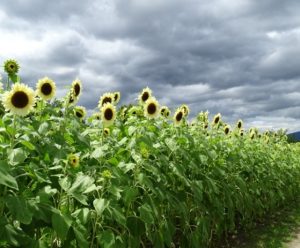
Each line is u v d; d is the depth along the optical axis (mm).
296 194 4902
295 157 5070
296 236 3160
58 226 1231
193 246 2148
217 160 2742
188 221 2264
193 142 2330
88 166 1693
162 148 2232
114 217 1470
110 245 1434
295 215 3906
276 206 4020
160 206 2055
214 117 3049
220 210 2428
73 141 1906
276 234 3180
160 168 2084
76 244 1479
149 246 2316
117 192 1538
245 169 3135
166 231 1908
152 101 2164
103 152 1724
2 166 1157
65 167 1470
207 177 2379
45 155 1585
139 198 1874
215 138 2955
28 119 1791
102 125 2098
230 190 2654
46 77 1909
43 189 1329
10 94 1462
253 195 3283
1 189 1281
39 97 1902
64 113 1957
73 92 2076
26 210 1187
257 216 3650
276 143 4855
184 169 2104
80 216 1425
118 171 1719
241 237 3025
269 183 3662
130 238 1704
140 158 1844
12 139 1385
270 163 3896
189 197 2387
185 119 2668
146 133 2012
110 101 2393
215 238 2871
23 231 1270
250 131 4277
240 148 3219
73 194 1343
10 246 1230
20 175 1332
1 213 1239
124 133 2256
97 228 1587
